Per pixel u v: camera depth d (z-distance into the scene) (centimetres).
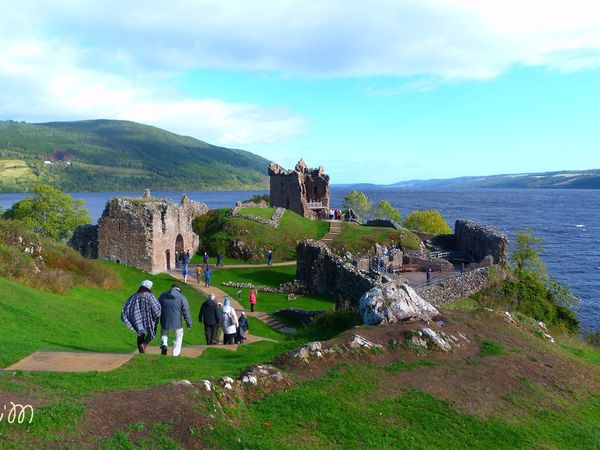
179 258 5509
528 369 1953
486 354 2020
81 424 959
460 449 1314
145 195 5634
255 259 6022
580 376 2053
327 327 2506
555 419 1620
